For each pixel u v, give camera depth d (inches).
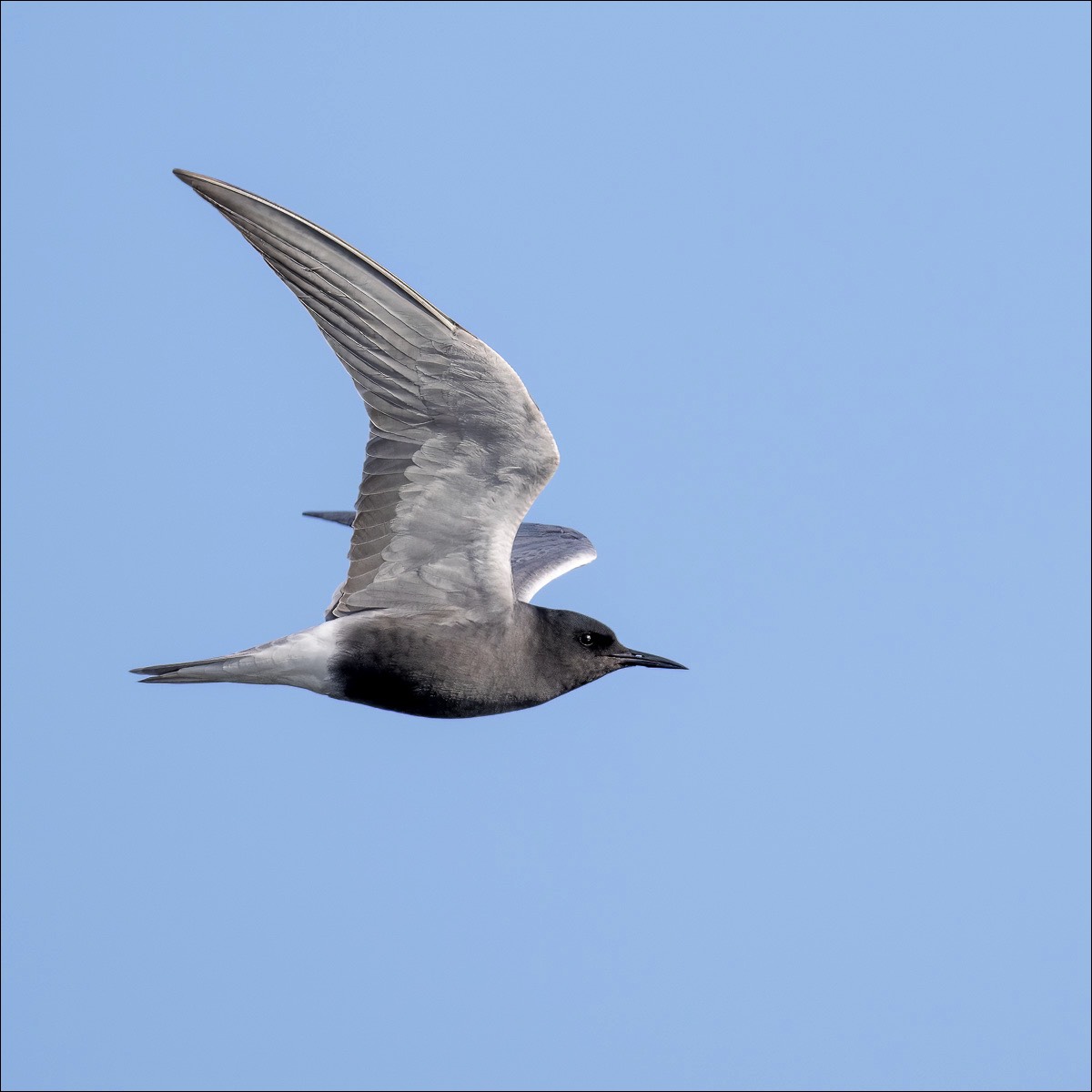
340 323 514.6
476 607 566.9
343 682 567.8
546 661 587.2
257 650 565.0
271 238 498.9
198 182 489.4
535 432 524.1
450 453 536.4
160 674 562.6
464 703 576.7
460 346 506.0
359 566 564.7
